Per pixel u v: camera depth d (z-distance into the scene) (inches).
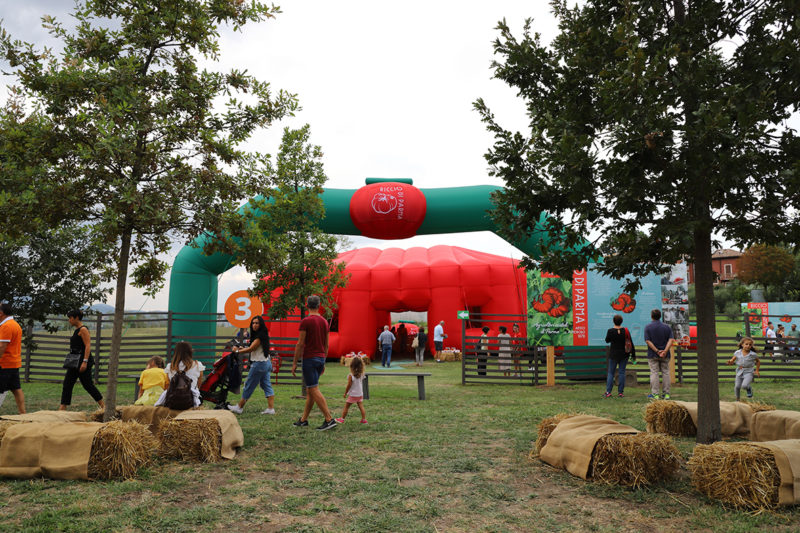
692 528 139.2
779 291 1972.2
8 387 281.0
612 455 175.5
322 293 459.8
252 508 152.0
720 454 157.8
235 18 262.1
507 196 219.9
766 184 193.5
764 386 473.1
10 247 402.3
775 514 144.8
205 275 606.2
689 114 186.2
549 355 517.0
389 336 791.7
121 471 179.2
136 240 260.7
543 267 229.5
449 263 903.1
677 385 504.1
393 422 294.2
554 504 157.3
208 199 250.8
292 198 444.1
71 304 436.8
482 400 391.9
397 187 621.0
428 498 162.4
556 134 203.6
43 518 140.7
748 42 196.5
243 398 323.0
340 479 182.2
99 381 517.0
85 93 233.0
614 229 216.7
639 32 206.8
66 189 222.7
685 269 536.4
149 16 248.1
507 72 227.3
